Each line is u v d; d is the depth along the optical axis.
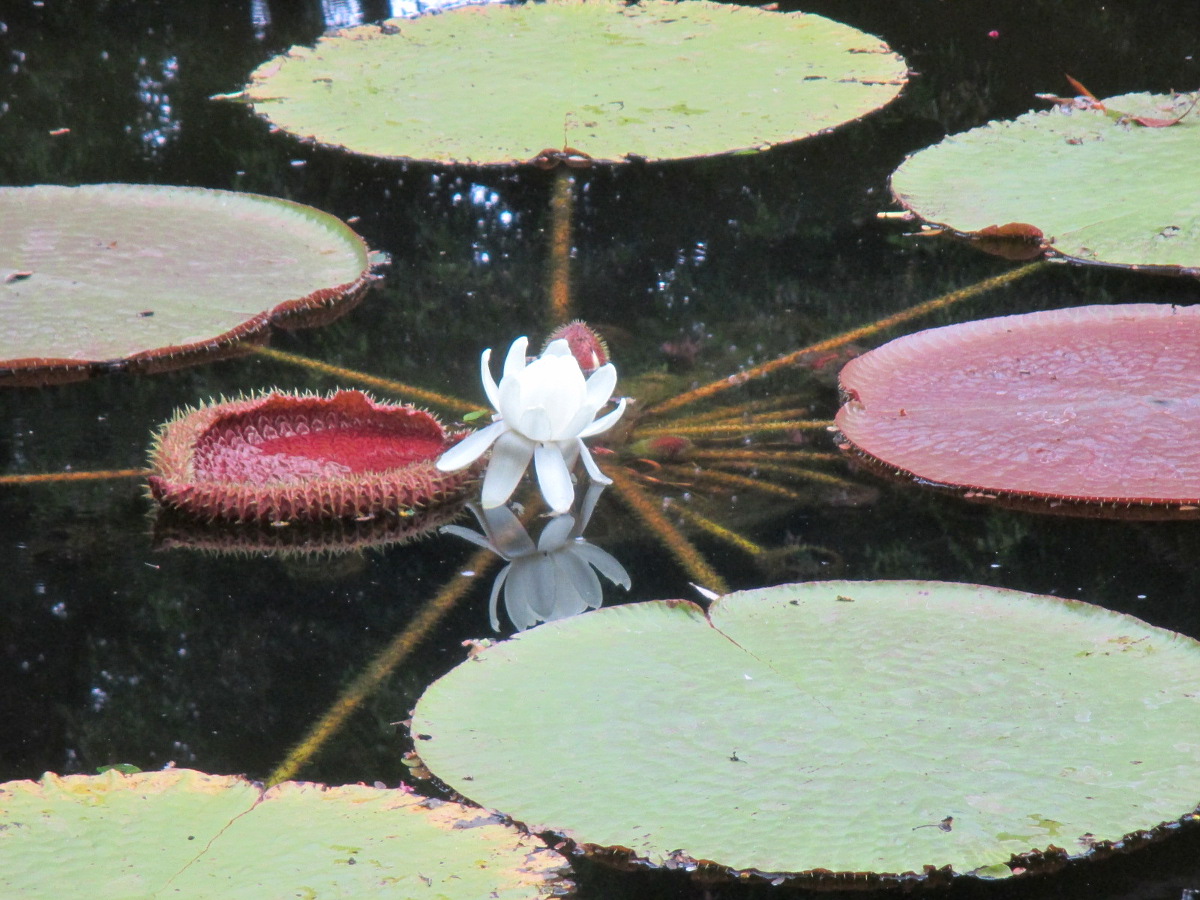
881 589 11.65
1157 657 11.52
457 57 13.49
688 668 11.52
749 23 13.69
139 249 12.60
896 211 12.80
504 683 11.51
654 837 11.29
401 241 12.73
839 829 11.30
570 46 13.55
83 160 13.02
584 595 11.73
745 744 11.41
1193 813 11.31
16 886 11.22
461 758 11.40
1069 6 13.98
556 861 11.26
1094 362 12.15
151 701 11.55
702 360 12.30
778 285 12.54
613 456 12.05
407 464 11.95
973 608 11.61
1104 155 12.87
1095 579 11.73
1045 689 11.47
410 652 11.62
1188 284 12.48
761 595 11.65
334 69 13.42
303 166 13.04
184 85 13.45
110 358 12.24
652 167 13.03
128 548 11.83
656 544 11.83
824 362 12.29
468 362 12.29
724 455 12.04
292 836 11.28
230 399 12.16
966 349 12.22
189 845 11.27
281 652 11.63
